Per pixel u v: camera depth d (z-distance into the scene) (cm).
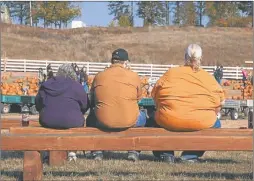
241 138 840
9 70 5556
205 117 889
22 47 7369
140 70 5600
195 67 913
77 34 8756
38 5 11662
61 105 907
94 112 925
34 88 3212
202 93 895
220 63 7119
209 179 881
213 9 12812
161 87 904
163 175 916
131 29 9462
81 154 1248
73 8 11650
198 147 841
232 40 8575
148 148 841
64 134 870
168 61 7325
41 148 837
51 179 876
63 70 941
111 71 909
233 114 2742
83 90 924
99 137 841
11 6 11950
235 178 898
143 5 13288
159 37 8731
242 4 12456
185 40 8519
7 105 2856
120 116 887
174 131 906
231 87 4081
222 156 1224
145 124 1068
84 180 873
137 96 916
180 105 889
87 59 6988
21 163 1073
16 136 838
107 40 8438
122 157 1191
